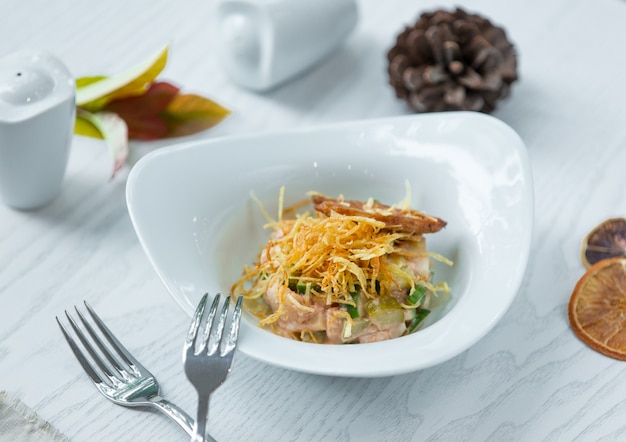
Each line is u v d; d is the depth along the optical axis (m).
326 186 0.68
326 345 0.59
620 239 0.69
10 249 0.68
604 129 0.76
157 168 0.64
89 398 0.61
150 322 0.65
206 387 0.57
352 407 0.61
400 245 0.64
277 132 0.67
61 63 0.69
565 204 0.72
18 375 0.62
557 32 0.83
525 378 0.63
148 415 0.60
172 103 0.75
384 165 0.68
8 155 0.67
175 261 0.62
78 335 0.62
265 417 0.61
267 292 0.64
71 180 0.72
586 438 0.60
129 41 0.81
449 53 0.75
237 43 0.77
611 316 0.65
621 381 0.63
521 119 0.77
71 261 0.68
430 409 0.61
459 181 0.66
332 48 0.80
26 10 0.83
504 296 0.60
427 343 0.59
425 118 0.68
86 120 0.74
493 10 0.85
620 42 0.83
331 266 0.62
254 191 0.67
